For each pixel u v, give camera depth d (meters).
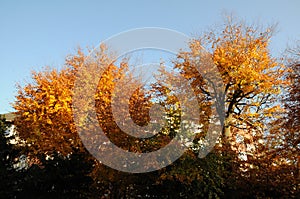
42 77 23.78
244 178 17.97
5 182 15.70
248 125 23.66
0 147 18.45
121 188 16.62
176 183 15.82
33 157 20.86
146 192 16.34
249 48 23.47
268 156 19.42
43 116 21.25
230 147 19.17
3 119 20.91
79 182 15.68
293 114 18.62
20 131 21.80
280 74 22.42
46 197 15.13
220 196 17.45
